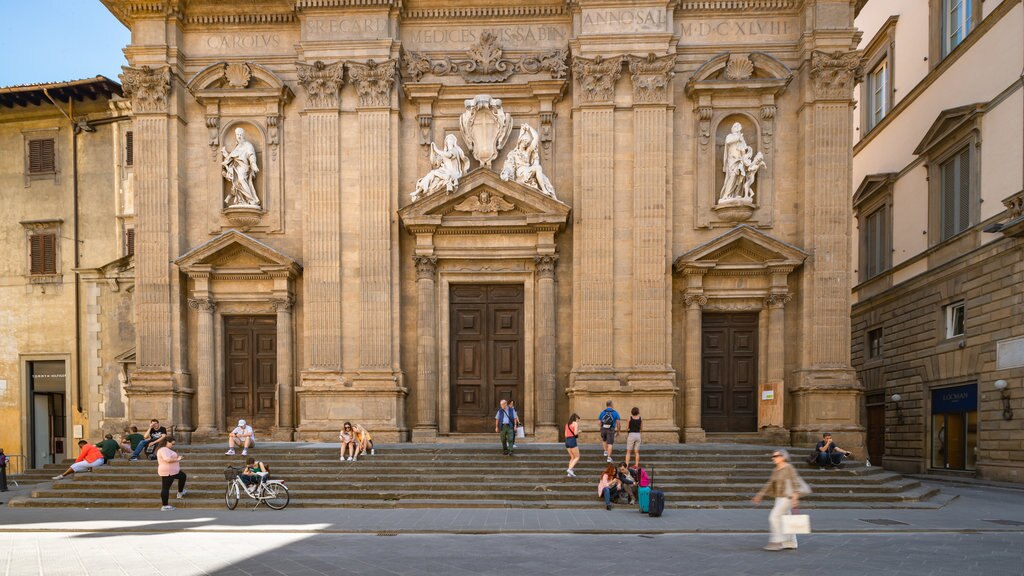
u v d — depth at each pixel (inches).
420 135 922.7
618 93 893.2
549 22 924.6
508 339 919.7
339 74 895.7
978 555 449.1
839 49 865.5
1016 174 836.0
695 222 893.2
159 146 908.6
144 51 912.3
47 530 550.6
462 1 915.4
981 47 917.8
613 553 454.9
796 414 866.1
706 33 904.3
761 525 552.1
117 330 1099.9
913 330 1064.2
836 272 861.8
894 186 1154.7
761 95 890.7
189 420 904.9
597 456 746.8
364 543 491.2
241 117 932.0
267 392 924.6
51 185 1168.2
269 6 924.0
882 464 1146.7
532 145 900.6
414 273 914.1
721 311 897.5
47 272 1154.7
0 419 1146.0
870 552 457.1
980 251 890.1
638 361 860.0
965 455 935.0
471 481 702.5
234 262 912.3
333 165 895.7
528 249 900.6
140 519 593.6
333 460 741.9
